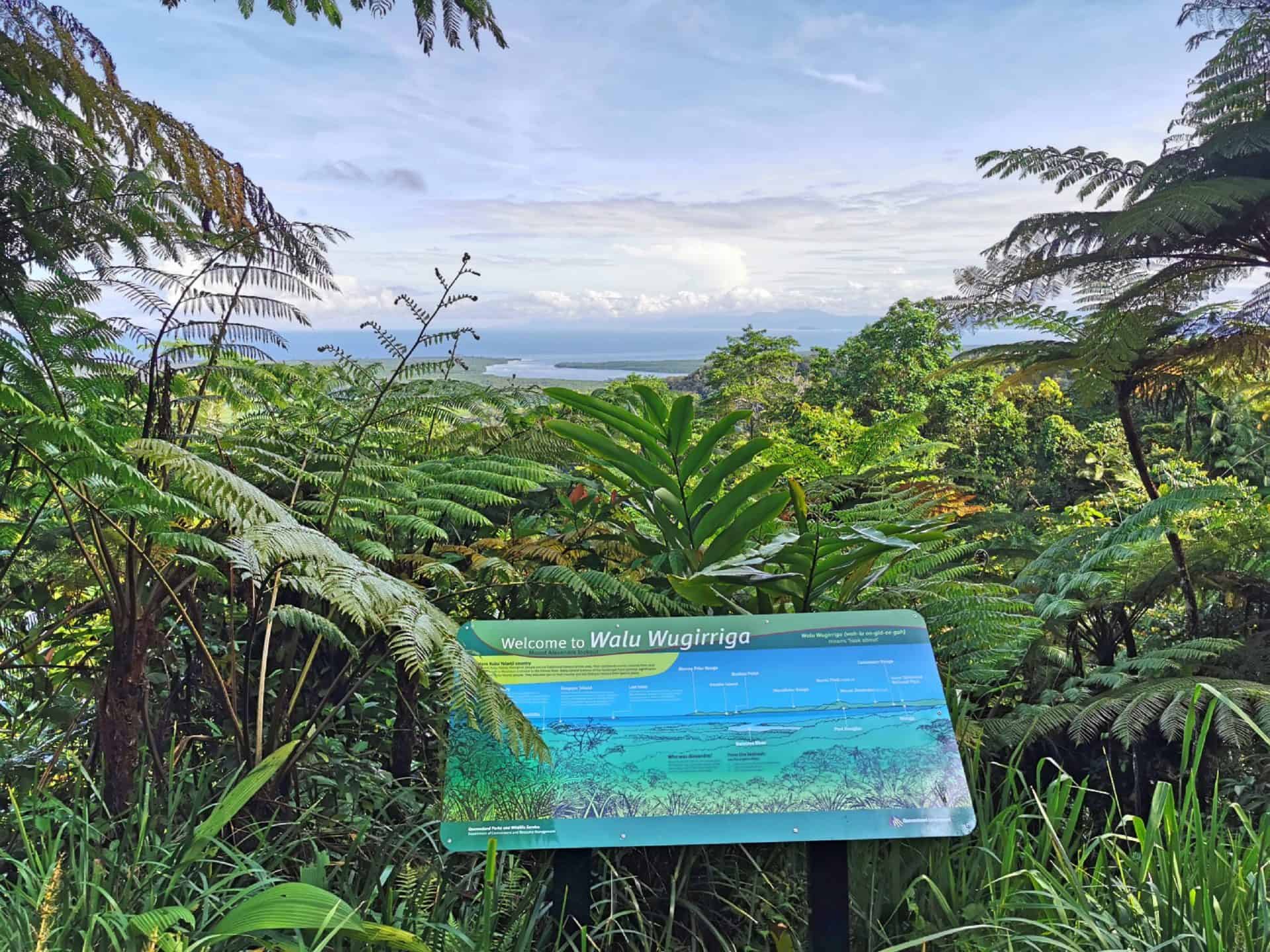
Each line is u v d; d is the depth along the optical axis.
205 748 2.42
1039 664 3.08
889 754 1.73
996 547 3.76
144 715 2.06
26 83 2.67
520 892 1.86
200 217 2.85
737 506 2.38
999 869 1.93
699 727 1.77
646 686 1.83
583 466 3.08
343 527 2.39
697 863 2.04
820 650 1.87
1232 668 2.92
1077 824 2.39
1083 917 1.59
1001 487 20.00
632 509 2.97
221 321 2.31
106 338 2.36
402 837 1.92
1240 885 1.73
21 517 2.51
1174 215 3.60
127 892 1.62
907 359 38.12
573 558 2.64
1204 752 2.74
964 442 24.28
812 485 2.84
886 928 1.86
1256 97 4.18
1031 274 4.39
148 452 1.71
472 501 2.75
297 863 1.89
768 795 1.68
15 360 2.18
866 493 3.08
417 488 2.73
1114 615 3.51
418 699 2.59
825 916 1.67
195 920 1.59
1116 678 2.78
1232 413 7.38
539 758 1.65
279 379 3.04
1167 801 1.82
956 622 2.54
